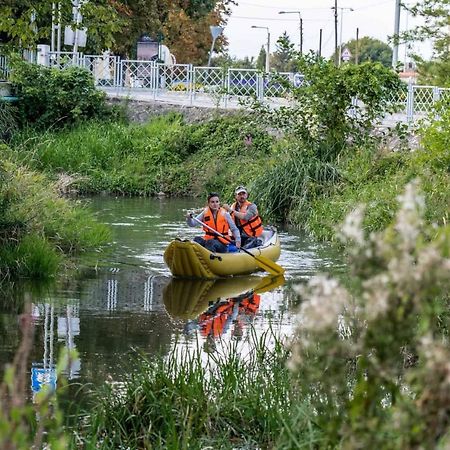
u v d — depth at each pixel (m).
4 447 3.89
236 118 35.91
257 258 17.52
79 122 38.03
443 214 13.19
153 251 20.05
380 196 20.52
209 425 7.95
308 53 27.22
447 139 19.05
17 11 19.20
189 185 32.97
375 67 26.50
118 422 7.93
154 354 11.30
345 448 4.56
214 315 14.07
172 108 38.72
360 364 4.61
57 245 18.78
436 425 4.14
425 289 4.18
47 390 4.73
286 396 8.14
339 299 4.27
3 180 17.64
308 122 27.53
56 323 13.05
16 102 37.66
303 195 25.03
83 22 18.42
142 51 46.91
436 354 4.13
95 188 32.72
